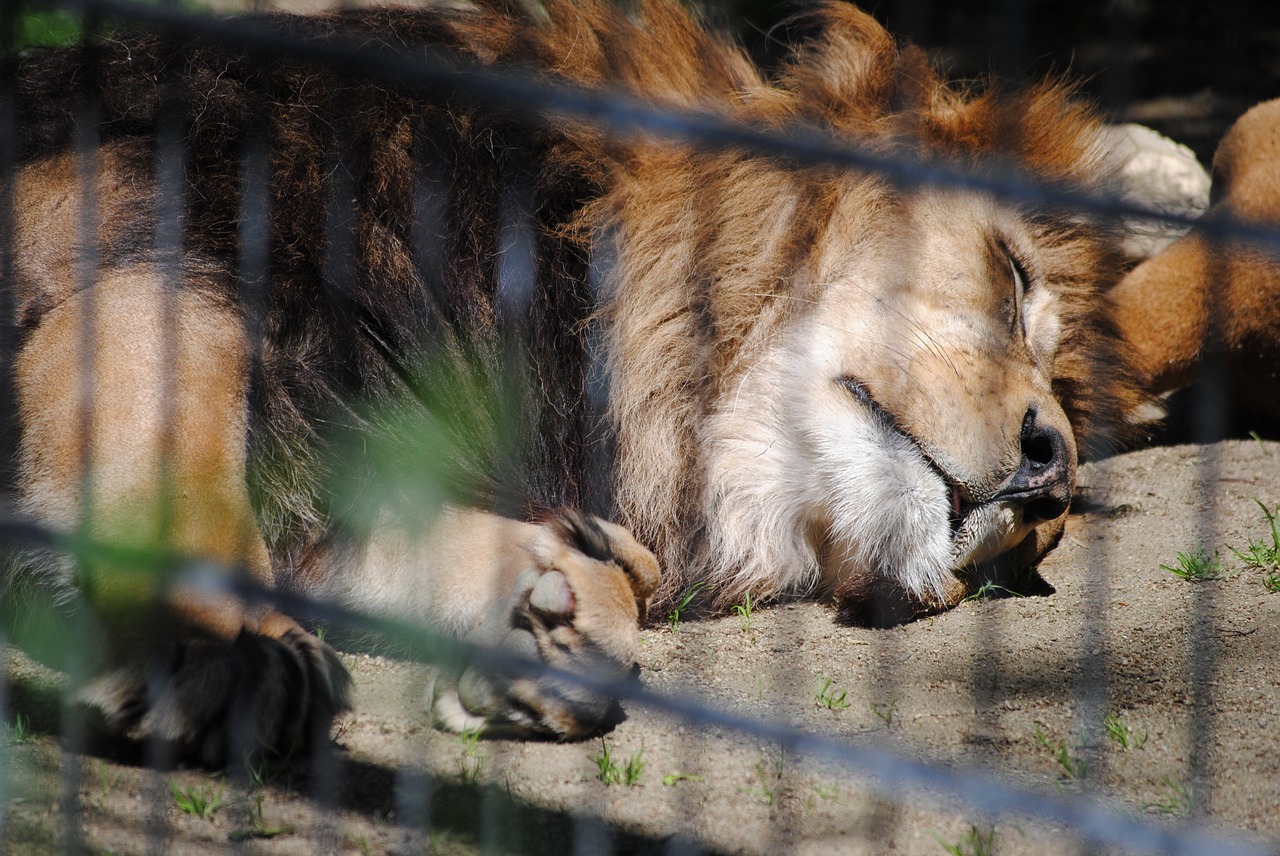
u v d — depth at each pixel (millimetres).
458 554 6918
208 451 6500
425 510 7133
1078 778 5801
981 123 8633
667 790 5785
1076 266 8969
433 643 6215
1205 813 5492
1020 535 7891
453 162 7703
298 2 9781
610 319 7887
